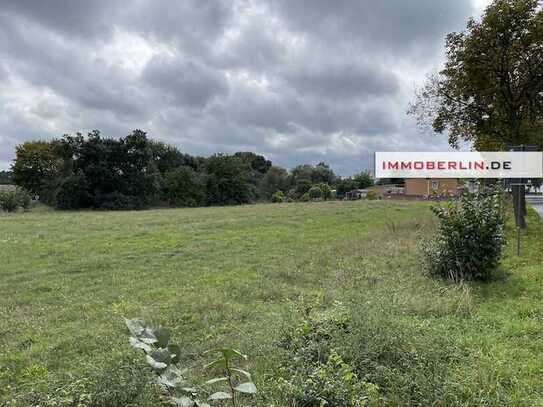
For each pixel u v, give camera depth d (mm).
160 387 3086
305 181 70875
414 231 14023
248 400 3680
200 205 55250
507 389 3783
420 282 7680
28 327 6043
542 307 6094
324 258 10469
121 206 45406
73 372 4430
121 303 7000
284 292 7520
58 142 47938
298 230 16125
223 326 5828
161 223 18766
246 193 59188
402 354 4176
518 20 14031
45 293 7871
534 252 10039
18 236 14820
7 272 9555
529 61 14523
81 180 44219
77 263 10328
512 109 15219
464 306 6090
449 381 3729
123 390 3064
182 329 5809
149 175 48938
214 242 13383
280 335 4836
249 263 10250
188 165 63062
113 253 11625
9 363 4906
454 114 16562
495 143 16719
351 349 4176
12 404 3869
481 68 14789
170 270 9523
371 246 11633
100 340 5422
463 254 7926
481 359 4258
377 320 4605
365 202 30781
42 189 49938
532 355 4465
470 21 14805
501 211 8438
